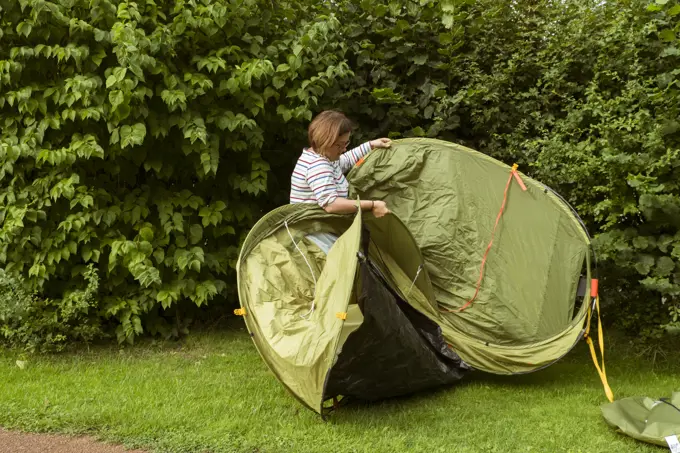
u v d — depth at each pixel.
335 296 3.76
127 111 4.80
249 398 4.21
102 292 5.39
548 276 4.74
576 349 5.61
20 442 3.52
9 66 4.80
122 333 5.31
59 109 5.08
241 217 5.73
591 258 4.95
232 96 5.46
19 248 5.09
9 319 5.07
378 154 5.09
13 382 4.40
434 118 5.91
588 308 4.66
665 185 4.68
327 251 4.52
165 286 5.35
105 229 5.27
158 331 5.58
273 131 5.96
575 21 5.83
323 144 4.54
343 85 5.99
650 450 3.53
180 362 5.02
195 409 3.96
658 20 4.93
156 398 4.14
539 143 5.59
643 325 5.30
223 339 5.69
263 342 3.98
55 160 4.85
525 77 6.03
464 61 6.15
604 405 3.96
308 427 3.76
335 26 5.37
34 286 5.11
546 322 4.70
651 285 4.57
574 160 5.26
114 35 4.71
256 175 5.52
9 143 4.95
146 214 5.31
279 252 4.37
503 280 4.82
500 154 5.91
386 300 3.84
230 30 5.30
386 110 6.10
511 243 4.85
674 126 4.62
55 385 4.36
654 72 5.23
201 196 5.69
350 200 4.50
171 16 5.36
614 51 5.45
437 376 4.30
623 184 4.80
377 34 6.12
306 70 5.64
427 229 4.98
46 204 5.02
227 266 5.78
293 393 3.86
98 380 4.48
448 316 4.95
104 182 5.36
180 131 5.30
